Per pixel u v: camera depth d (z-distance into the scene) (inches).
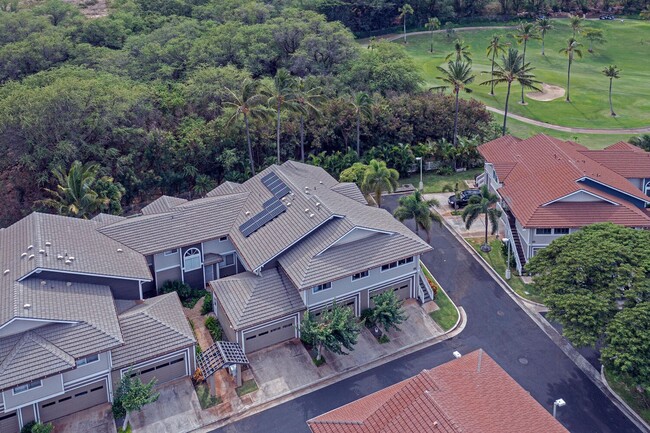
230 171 2623.0
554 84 4286.4
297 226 1787.6
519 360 1631.4
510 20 5762.8
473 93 4018.2
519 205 2082.9
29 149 2391.7
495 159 2438.5
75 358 1370.6
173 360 1536.7
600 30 5211.6
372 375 1579.7
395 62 3408.0
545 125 3575.3
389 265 1777.8
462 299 1903.3
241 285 1688.0
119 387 1417.3
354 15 5231.3
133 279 1660.9
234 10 3956.7
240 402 1492.4
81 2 4621.1
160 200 2058.3
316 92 2586.1
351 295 1738.4
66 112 2422.5
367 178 2249.0
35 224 1754.4
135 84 2908.5
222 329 1734.7
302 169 2206.0
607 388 1523.1
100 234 1808.6
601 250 1601.9
